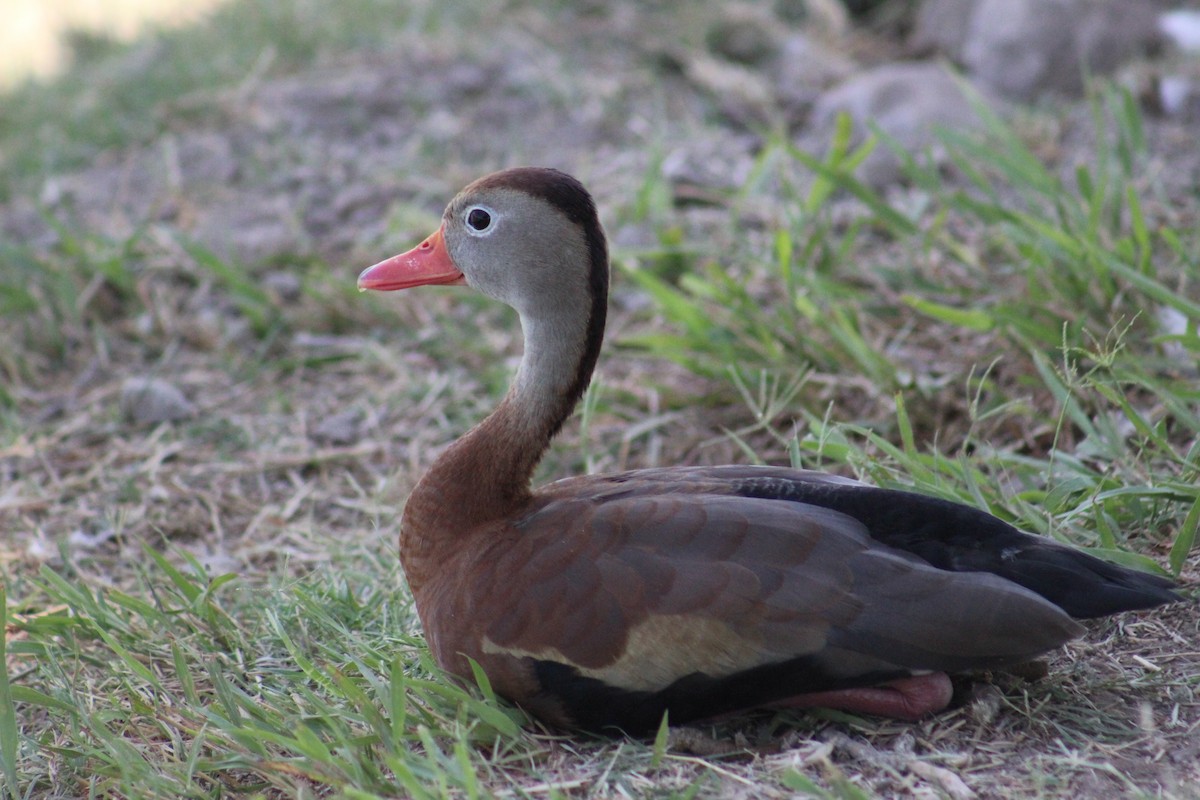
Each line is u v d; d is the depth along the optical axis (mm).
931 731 6078
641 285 11633
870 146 10656
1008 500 7629
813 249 10859
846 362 9719
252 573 8734
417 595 6848
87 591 7758
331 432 10391
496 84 15461
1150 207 11320
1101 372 8711
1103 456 8281
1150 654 6574
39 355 11727
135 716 6855
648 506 6199
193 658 7480
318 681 6566
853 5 18406
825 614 5781
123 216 13641
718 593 5879
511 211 6855
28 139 15875
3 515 9602
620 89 15242
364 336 11766
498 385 10531
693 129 14391
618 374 10828
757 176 12008
